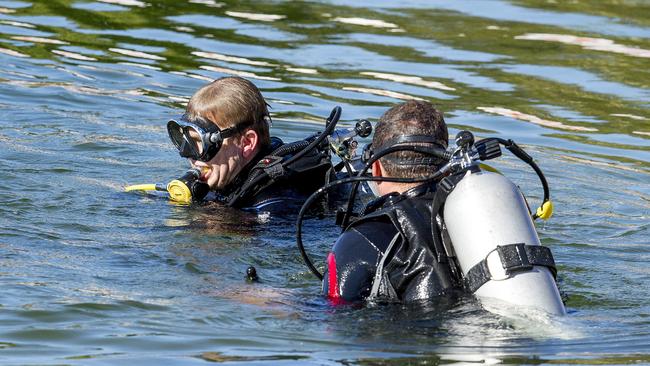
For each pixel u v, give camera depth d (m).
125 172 23.59
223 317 14.74
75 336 13.94
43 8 41.22
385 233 14.49
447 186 13.89
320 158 20.84
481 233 13.41
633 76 34.81
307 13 42.44
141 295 15.71
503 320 13.29
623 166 26.16
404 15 42.62
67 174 22.98
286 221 20.02
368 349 13.23
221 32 38.59
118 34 37.75
